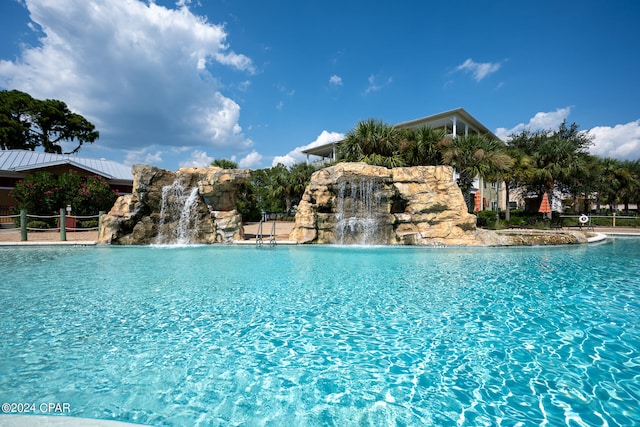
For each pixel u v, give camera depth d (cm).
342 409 314
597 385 353
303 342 466
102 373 378
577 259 1202
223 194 1728
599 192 4281
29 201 2159
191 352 434
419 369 390
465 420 297
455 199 1574
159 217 1675
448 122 3738
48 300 670
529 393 339
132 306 632
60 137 4009
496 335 490
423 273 949
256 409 314
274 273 953
